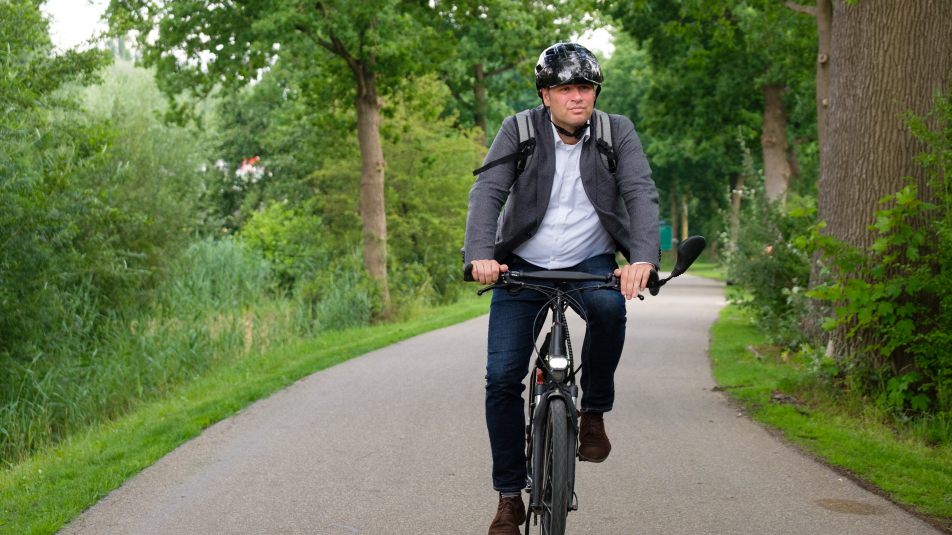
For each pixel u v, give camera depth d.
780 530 4.17
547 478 3.21
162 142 18.81
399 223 23.34
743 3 22.86
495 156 3.49
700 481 5.06
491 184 3.46
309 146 21.81
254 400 8.05
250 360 11.58
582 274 3.23
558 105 3.44
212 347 11.97
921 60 7.55
